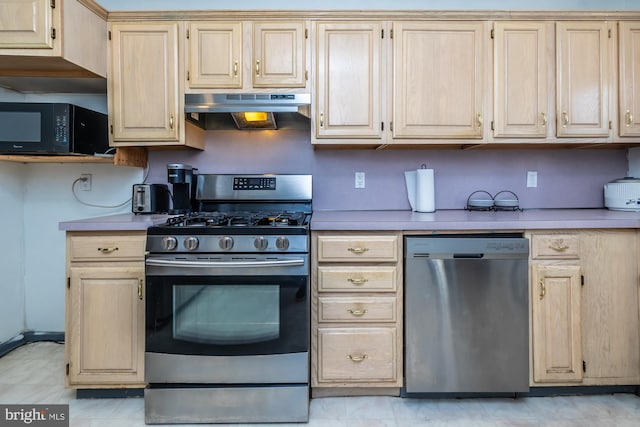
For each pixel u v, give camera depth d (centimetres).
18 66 183
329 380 171
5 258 223
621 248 171
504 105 196
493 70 196
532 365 170
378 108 196
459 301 165
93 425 158
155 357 157
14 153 183
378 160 232
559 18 196
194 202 218
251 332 158
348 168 231
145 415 158
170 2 229
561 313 169
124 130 197
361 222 167
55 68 187
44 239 237
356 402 174
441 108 196
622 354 172
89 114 191
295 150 231
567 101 197
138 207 210
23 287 237
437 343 166
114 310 169
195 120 207
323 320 169
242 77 194
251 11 193
